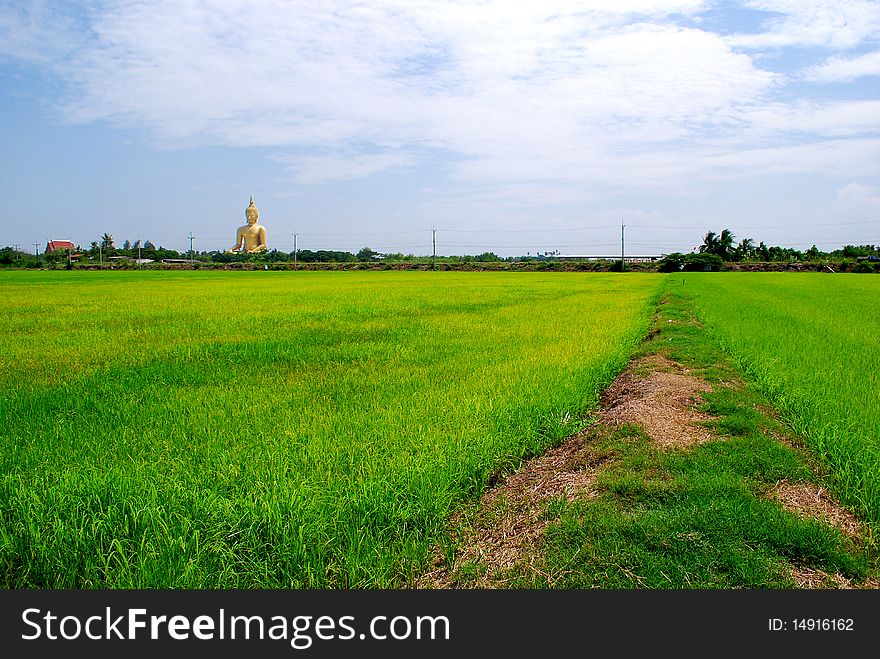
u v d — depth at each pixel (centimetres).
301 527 435
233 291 3391
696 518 469
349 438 632
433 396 812
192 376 991
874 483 511
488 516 518
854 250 10394
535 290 3566
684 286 4050
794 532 446
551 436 705
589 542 447
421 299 2764
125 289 3588
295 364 1105
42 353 1215
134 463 557
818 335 1430
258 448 604
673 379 948
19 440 650
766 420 730
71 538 443
